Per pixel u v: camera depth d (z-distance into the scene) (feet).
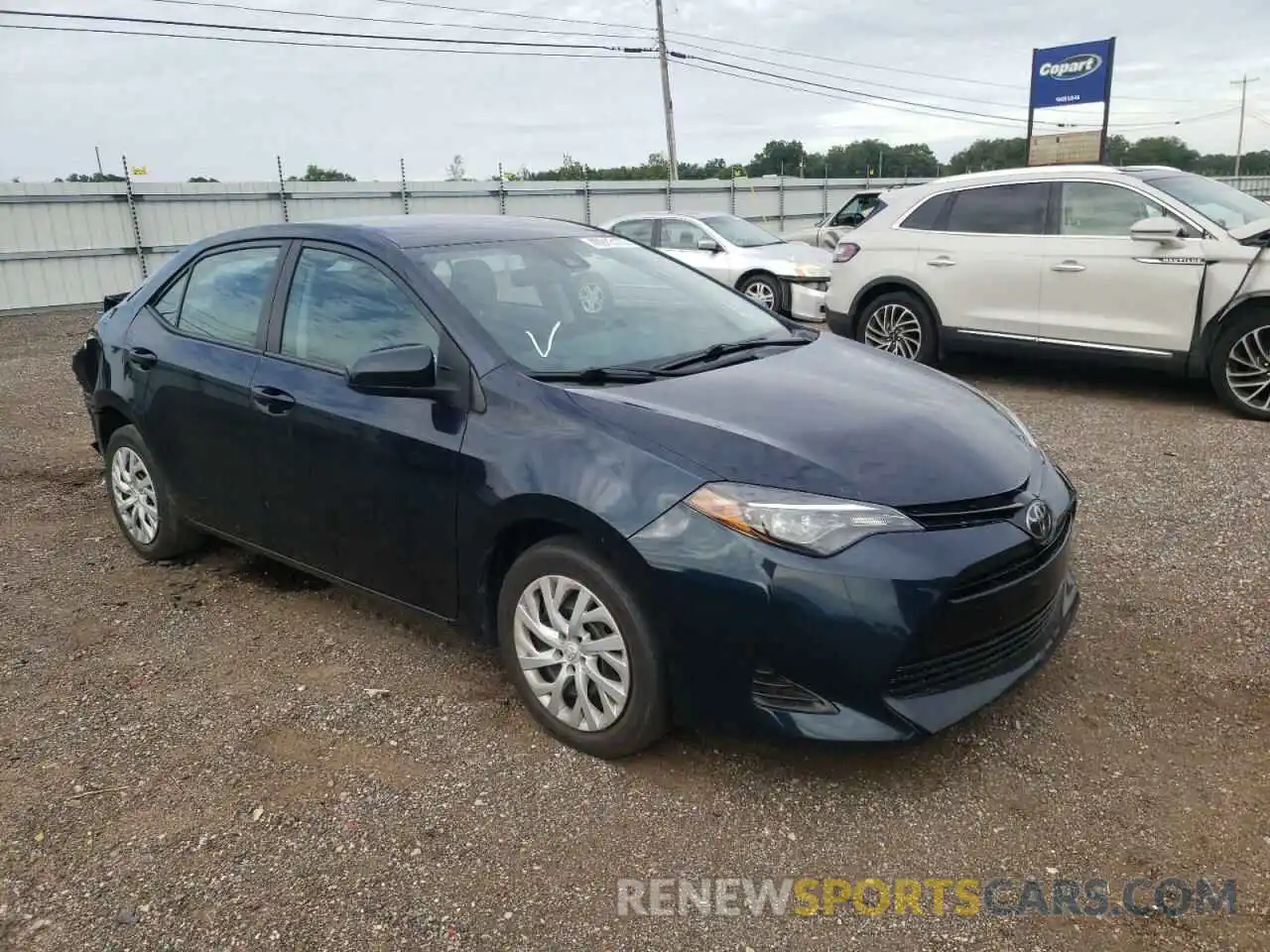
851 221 59.41
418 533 11.45
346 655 12.94
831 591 8.81
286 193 73.26
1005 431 11.25
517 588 10.68
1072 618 11.17
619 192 90.07
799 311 41.04
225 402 13.56
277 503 13.26
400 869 8.85
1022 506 9.87
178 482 15.02
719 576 9.04
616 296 13.23
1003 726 10.73
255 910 8.41
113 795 10.07
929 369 13.29
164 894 8.63
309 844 9.21
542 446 10.18
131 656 13.12
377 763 10.46
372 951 7.92
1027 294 26.61
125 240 66.39
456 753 10.59
